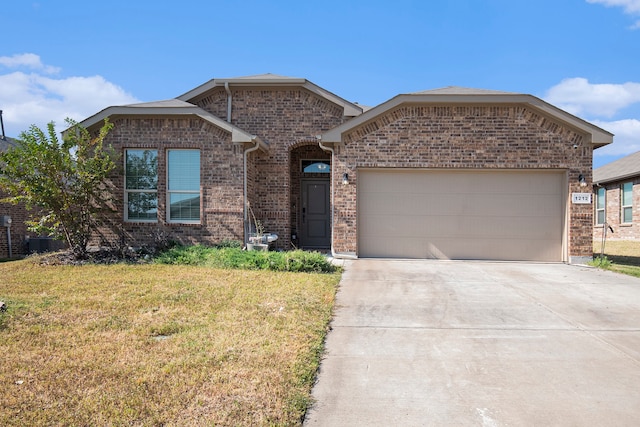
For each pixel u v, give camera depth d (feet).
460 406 12.10
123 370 13.39
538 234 37.58
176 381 12.71
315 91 42.09
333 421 11.28
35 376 12.94
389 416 11.55
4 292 23.22
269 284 25.40
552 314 20.84
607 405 12.19
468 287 26.40
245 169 37.96
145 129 38.40
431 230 38.14
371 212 38.52
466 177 37.99
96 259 33.65
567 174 36.91
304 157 46.06
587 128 36.19
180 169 38.75
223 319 18.72
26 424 10.38
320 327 18.04
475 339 17.40
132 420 10.67
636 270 32.35
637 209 64.44
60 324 17.88
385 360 15.28
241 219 37.70
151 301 21.47
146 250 35.99
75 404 11.41
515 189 37.76
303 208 46.32
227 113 43.06
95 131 38.65
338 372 14.25
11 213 59.26
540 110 36.58
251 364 13.97
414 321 19.66
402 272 31.17
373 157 37.73
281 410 11.31
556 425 11.16
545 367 14.76
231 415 10.97
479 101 36.47
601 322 19.63
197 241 38.09
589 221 36.58
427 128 37.47
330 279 27.35
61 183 32.99
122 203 38.32
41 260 33.45
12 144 66.49
